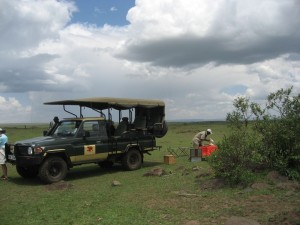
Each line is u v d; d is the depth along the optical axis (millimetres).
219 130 46875
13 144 13273
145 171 14906
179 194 9836
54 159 12734
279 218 7145
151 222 7438
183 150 20469
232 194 9516
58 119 14719
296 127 11234
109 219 7758
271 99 11805
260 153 11273
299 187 9695
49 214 8430
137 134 15688
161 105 16469
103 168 16156
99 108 15766
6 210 8969
